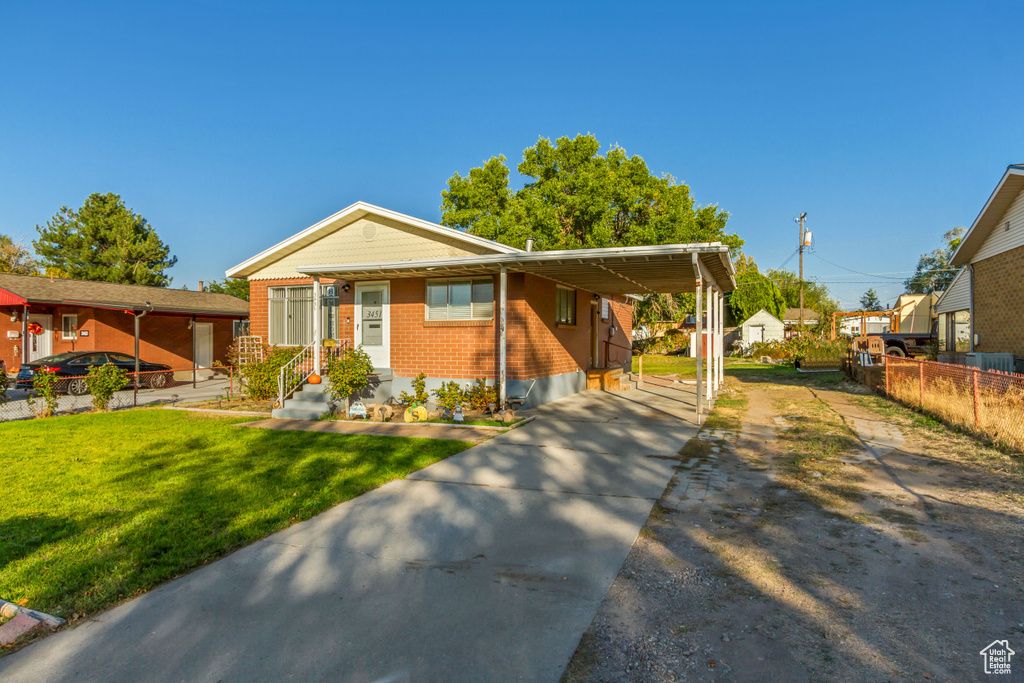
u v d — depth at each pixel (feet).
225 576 14.03
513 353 42.11
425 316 45.37
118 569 14.19
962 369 32.63
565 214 93.09
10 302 62.28
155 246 137.49
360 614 12.13
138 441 30.30
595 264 37.83
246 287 173.17
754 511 18.39
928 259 209.36
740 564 14.35
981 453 25.41
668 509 18.79
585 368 56.85
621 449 27.96
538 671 10.02
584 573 14.05
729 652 10.53
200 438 31.07
